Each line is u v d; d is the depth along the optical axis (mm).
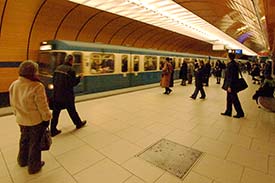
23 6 7082
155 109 6559
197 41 19891
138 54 10969
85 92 8016
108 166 3090
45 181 2678
